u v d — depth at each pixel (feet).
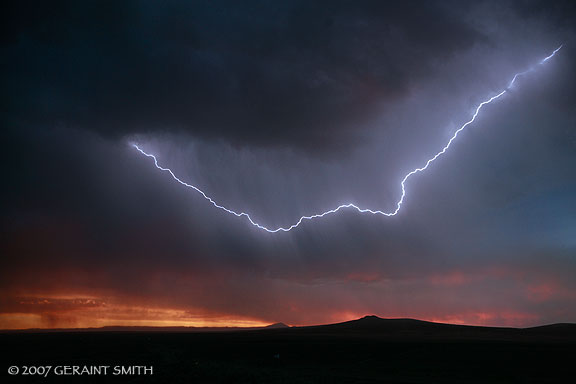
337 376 80.74
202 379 71.36
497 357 111.04
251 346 146.82
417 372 88.33
